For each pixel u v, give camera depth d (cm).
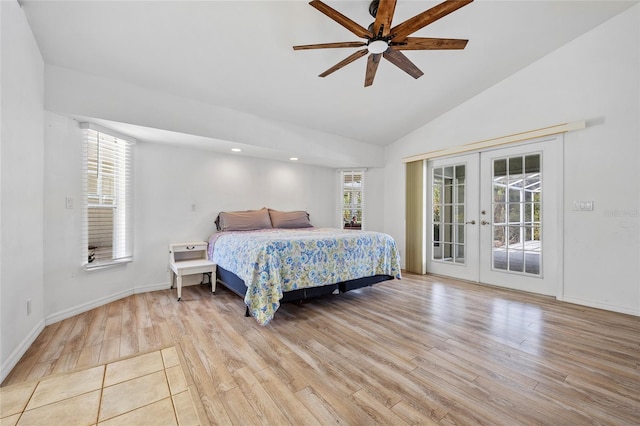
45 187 249
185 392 130
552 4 260
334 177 561
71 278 274
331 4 230
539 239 346
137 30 231
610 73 288
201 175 405
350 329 247
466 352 207
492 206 391
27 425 108
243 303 317
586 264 306
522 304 312
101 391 130
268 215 442
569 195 318
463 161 421
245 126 368
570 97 314
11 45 183
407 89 366
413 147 483
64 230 267
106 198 315
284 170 494
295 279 280
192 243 379
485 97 385
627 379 173
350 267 322
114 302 317
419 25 191
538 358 198
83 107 262
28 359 194
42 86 239
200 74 290
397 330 245
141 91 292
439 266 459
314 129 443
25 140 206
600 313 284
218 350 208
